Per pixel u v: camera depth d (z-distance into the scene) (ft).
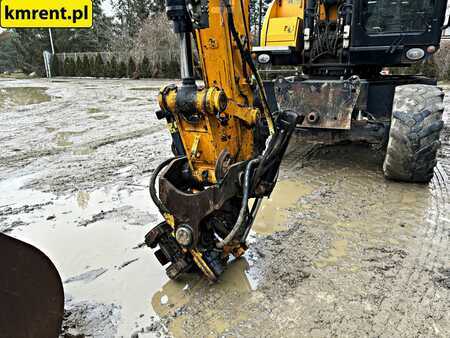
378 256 8.50
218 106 6.32
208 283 7.72
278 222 10.19
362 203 11.26
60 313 5.59
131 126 23.36
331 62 14.80
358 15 12.92
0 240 4.72
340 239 9.27
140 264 8.48
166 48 78.74
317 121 12.62
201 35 6.92
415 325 6.49
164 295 7.43
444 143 17.67
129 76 80.48
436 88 12.14
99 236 9.67
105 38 122.72
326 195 11.90
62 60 99.71
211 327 6.57
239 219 6.67
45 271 5.29
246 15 7.57
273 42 14.90
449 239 9.17
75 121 25.38
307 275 7.88
